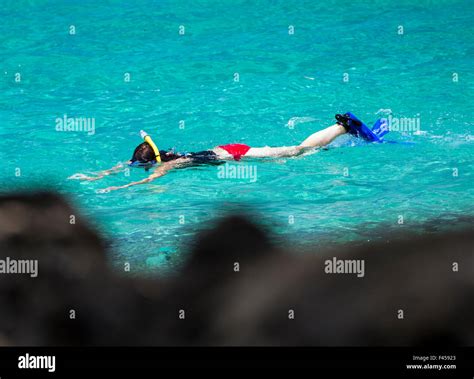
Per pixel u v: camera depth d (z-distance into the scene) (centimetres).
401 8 2902
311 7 2933
